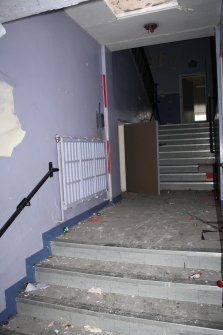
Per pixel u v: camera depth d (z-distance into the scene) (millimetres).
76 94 3885
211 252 2510
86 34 4312
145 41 4797
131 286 2426
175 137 6816
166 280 2340
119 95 5859
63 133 3473
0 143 2389
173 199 5141
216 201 4758
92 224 3691
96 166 4309
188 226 3377
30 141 2797
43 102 3057
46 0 1758
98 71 4758
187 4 3555
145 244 2826
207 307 2189
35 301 2410
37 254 2855
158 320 2047
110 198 4891
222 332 1903
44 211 3023
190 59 9062
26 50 2793
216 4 3578
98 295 2457
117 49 5156
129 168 6234
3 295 2375
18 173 2604
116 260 2811
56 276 2684
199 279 2332
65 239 3092
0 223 2363
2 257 2385
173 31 4402
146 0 3504
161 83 9375
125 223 3658
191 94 9852
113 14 3760
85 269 2652
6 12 1884
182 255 2582
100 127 4688
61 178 3316
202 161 6246
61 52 3504
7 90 2480
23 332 2221
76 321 2291
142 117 8078
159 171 5844
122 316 2133
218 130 4449
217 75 4270
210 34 4590
